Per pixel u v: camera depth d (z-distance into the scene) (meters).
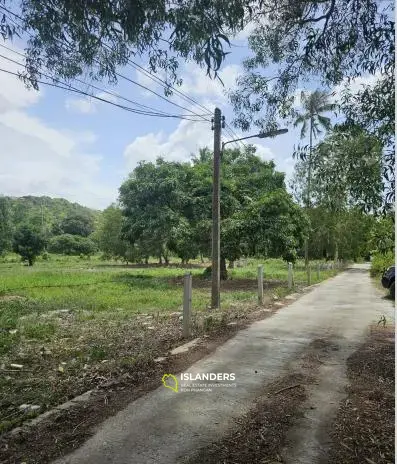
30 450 3.41
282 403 4.45
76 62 3.88
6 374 5.47
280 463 3.25
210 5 3.03
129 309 11.07
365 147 4.34
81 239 71.31
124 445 3.51
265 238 17.86
